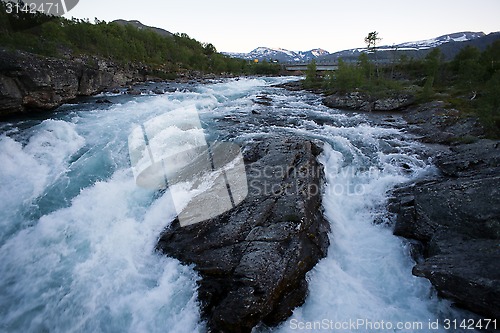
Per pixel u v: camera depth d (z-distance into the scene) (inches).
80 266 245.1
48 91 714.2
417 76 1702.8
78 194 324.2
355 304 226.4
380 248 284.5
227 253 234.5
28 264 246.2
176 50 2802.7
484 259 202.8
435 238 250.5
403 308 222.7
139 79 1670.8
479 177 308.3
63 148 424.8
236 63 3265.3
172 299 220.8
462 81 1074.1
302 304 225.3
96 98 916.0
